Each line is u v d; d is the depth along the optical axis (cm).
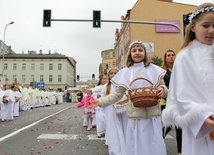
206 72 176
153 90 317
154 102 317
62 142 737
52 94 4028
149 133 329
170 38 3659
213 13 181
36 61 8988
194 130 166
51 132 926
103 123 780
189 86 179
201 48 185
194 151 173
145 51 355
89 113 984
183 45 199
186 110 170
